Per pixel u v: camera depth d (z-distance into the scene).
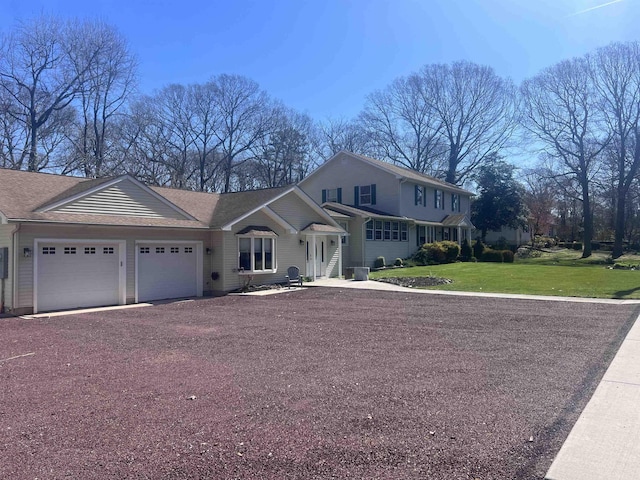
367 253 26.56
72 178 16.44
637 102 33.34
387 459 3.63
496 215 40.19
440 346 7.76
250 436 4.10
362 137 50.66
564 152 36.69
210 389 5.50
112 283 14.45
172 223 15.94
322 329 9.53
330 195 32.16
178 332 9.44
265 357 7.14
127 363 6.87
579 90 35.00
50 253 13.10
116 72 34.28
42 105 31.31
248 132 46.69
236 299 15.50
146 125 39.34
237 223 17.66
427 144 47.47
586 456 3.64
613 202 41.50
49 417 4.62
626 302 13.07
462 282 18.80
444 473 3.40
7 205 12.62
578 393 5.21
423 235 31.86
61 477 3.39
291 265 20.06
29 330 9.98
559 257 37.12
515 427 4.24
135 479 3.36
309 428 4.27
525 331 9.02
